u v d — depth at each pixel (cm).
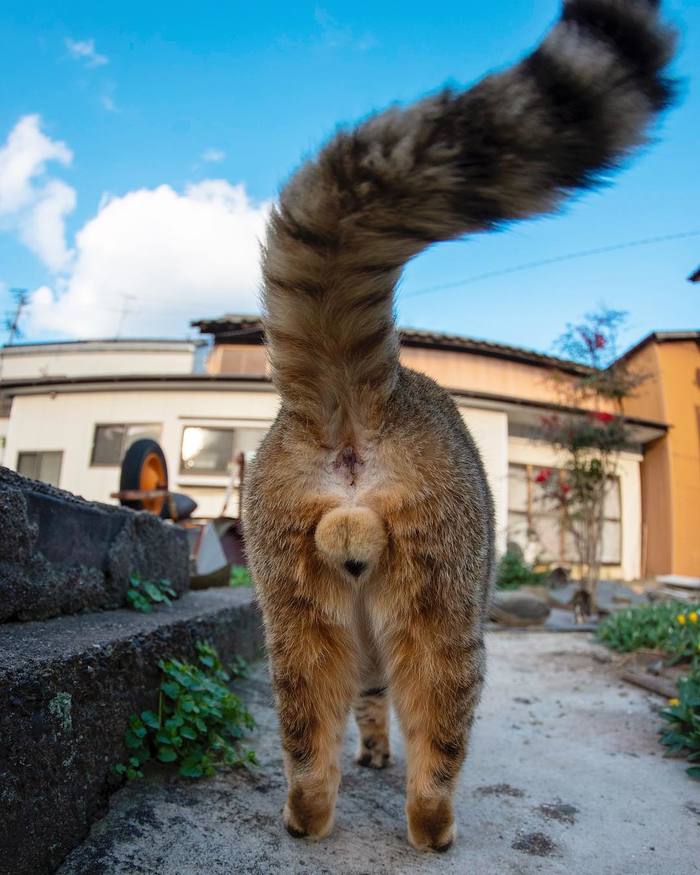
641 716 74
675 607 117
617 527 281
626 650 108
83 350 332
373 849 41
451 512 40
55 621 50
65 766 37
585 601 151
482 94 27
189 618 61
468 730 41
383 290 35
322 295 35
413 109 28
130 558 64
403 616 39
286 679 40
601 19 26
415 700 40
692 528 274
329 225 31
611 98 26
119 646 44
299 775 40
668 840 45
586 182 27
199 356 327
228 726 55
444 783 40
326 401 39
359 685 42
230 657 73
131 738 45
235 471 174
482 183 28
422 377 55
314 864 39
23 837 33
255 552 43
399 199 29
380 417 40
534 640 125
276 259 34
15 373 336
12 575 47
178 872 37
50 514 51
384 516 39
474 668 41
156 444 133
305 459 40
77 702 38
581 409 189
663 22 25
